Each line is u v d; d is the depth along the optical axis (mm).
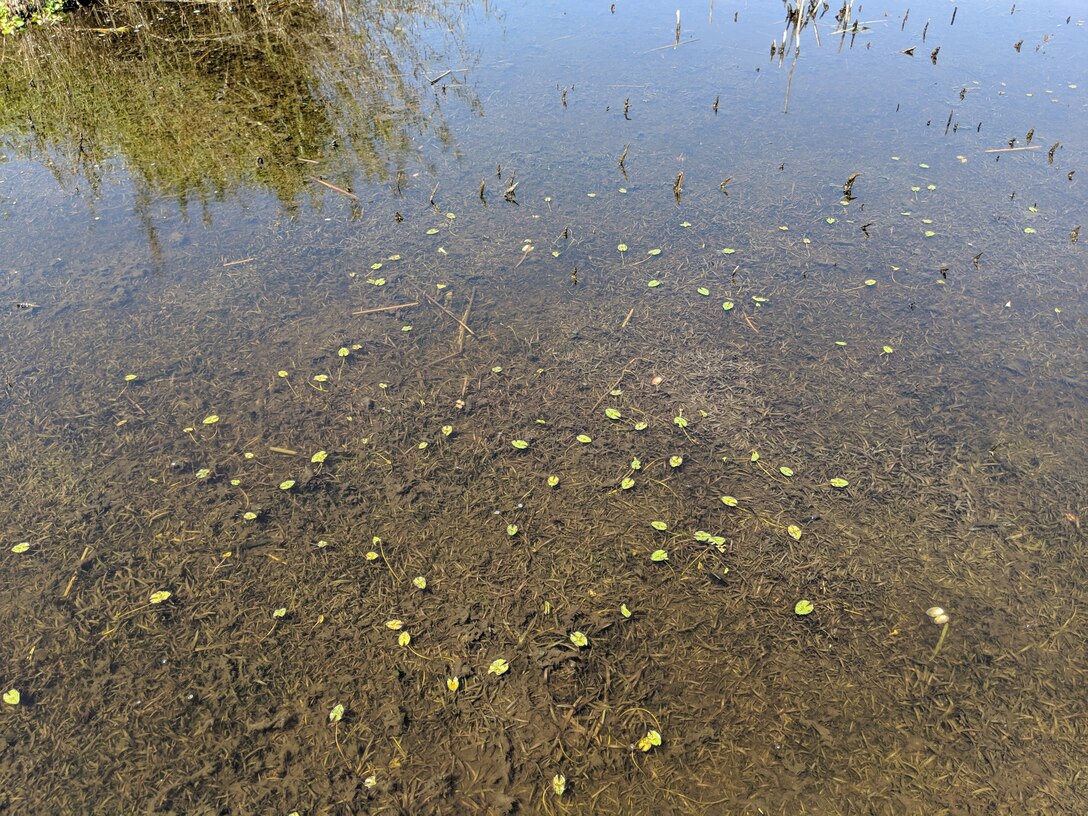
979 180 8547
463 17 14156
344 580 4648
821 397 5883
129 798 3666
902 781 3693
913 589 4562
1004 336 6371
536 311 6902
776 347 6375
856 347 6332
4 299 7000
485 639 4332
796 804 3623
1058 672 4117
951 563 4695
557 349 6461
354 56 12398
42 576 4648
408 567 4730
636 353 6383
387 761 3787
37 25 13312
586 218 8195
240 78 11625
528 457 5473
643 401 5914
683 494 5176
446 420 5777
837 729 3904
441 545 4863
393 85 11414
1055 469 5246
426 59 12312
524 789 3684
